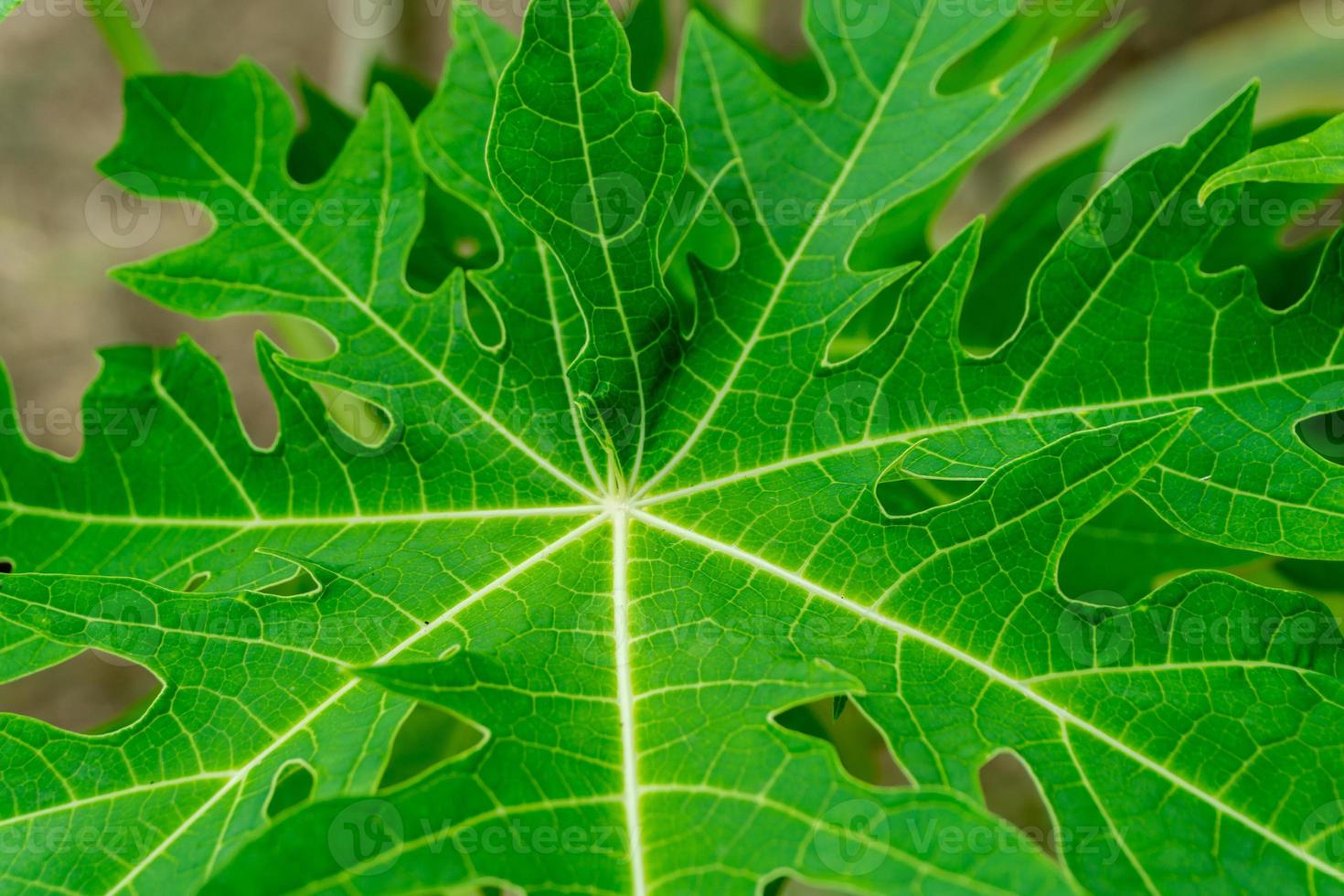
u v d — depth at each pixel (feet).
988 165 3.70
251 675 2.06
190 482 2.18
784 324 2.18
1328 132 2.03
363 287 2.23
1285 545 2.06
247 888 1.82
